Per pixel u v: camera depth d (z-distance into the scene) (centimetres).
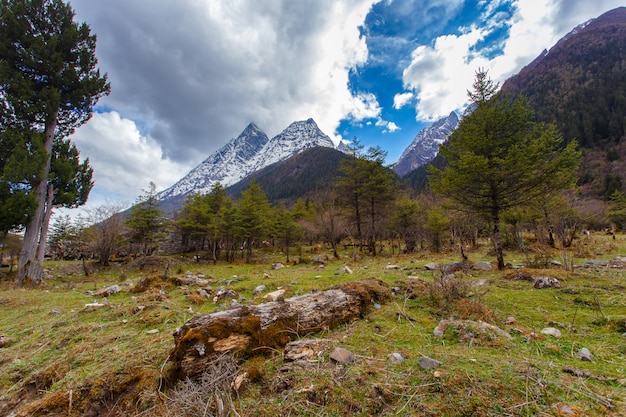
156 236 2778
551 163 917
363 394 218
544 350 300
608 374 241
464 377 224
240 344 310
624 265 859
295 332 358
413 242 2627
